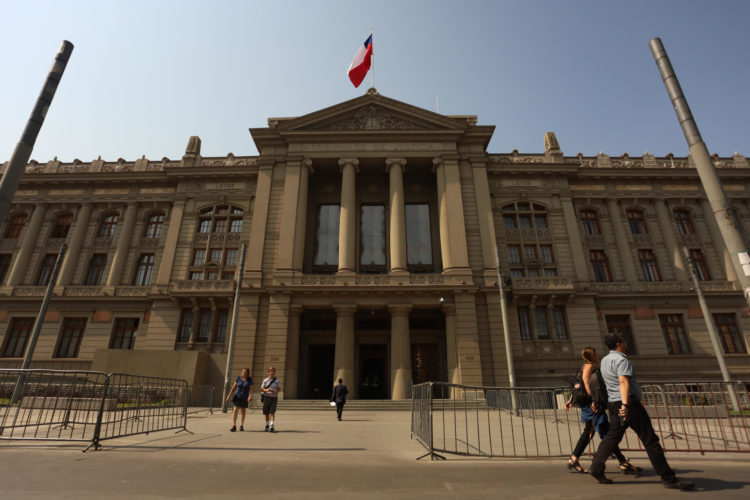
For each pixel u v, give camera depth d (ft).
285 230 88.43
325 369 92.73
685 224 99.60
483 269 86.89
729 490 15.07
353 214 91.30
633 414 16.49
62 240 100.48
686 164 103.60
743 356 84.79
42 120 29.53
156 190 103.30
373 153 95.91
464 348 78.59
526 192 98.84
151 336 86.84
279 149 98.43
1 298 92.38
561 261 92.89
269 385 37.06
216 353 82.38
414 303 82.74
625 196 99.76
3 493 14.25
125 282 95.40
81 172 103.76
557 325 86.79
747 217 98.53
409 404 70.74
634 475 18.19
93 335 90.22
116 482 16.10
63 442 26.58
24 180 103.09
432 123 98.43
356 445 28.02
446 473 18.62
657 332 87.56
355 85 102.89
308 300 83.10
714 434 33.47
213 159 104.99
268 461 21.26
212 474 17.87
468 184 94.43
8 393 54.39
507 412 58.44
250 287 84.43
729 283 90.63
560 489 15.61
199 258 95.61
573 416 50.62
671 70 29.04
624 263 93.97
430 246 96.43
